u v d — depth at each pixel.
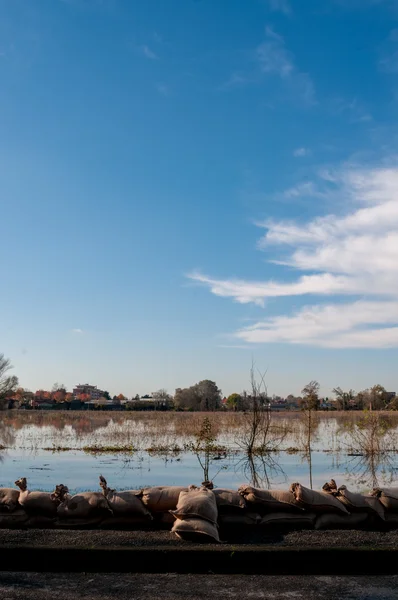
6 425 41.53
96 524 7.55
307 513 7.64
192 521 6.92
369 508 7.64
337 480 14.83
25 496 7.70
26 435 29.58
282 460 19.30
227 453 21.30
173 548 6.37
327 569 6.23
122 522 7.54
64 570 6.27
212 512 7.07
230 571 6.22
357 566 6.24
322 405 59.75
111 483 13.94
